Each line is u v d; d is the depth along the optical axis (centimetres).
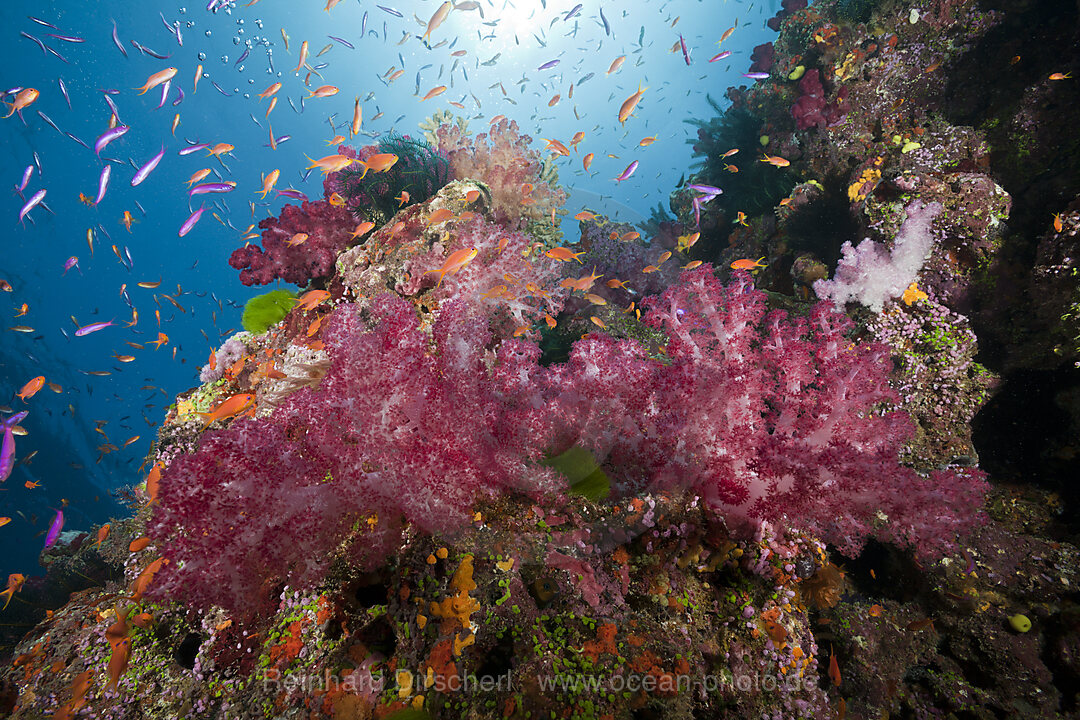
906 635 336
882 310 451
